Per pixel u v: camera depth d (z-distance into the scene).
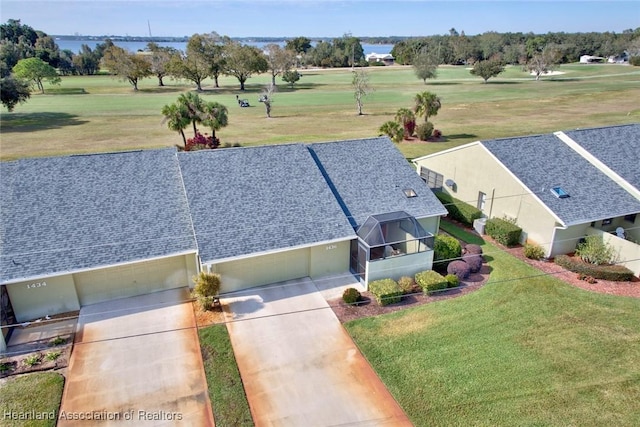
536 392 14.09
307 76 138.88
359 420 13.17
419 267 20.84
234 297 19.41
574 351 15.96
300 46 185.38
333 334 16.98
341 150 25.92
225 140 51.53
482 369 15.10
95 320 17.73
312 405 13.71
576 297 19.36
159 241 19.03
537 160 25.84
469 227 27.19
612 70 137.25
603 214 22.77
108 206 20.11
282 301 19.11
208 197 20.86
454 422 13.04
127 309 18.44
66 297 18.05
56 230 18.61
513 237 24.33
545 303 18.88
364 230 20.38
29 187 20.17
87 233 18.77
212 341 16.53
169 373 15.02
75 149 47.56
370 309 18.56
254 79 134.50
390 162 25.80
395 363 15.42
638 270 20.81
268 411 13.49
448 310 18.45
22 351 15.94
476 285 20.44
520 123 61.12
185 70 98.00
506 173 24.89
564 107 74.31
